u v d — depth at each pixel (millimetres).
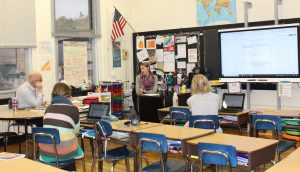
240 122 5562
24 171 2729
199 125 4730
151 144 3660
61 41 8125
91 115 5133
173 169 3762
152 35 9102
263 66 7074
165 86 8430
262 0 7473
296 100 7258
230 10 7891
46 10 7711
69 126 4094
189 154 3635
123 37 9328
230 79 7473
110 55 9055
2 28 6926
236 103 6000
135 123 4449
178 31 8641
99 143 4371
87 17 8719
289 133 5539
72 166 4270
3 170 2758
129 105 8977
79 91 8141
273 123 4648
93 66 8875
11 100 6430
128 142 4133
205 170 4777
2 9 6914
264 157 3395
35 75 6418
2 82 7203
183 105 6891
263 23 7445
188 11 8516
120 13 9062
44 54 7707
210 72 8086
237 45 7332
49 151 4066
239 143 3510
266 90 7559
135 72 9461
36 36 7543
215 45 7988
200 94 5113
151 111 7633
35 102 6348
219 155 3184
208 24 8219
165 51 8883
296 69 6734
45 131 3990
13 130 7129
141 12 9320
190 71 8461
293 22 7133
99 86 8148
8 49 7254
